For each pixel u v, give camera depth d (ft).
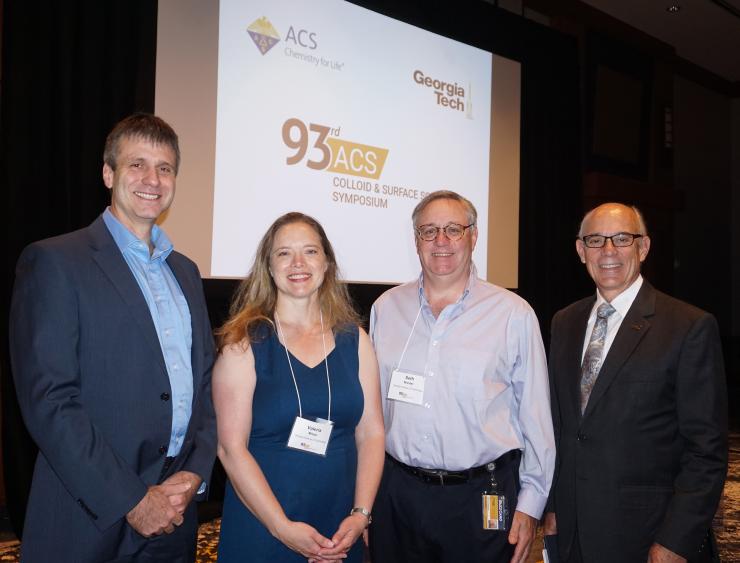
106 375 5.10
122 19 10.69
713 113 29.37
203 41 11.30
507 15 17.08
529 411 6.33
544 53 18.40
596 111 21.27
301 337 5.90
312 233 5.96
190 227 11.07
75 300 5.05
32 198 10.00
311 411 5.61
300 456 5.55
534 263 18.21
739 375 29.32
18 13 9.81
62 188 10.21
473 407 6.26
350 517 5.52
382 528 6.52
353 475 5.81
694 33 23.50
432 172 15.02
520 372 6.47
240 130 11.72
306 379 5.67
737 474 15.30
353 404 5.80
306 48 12.71
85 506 4.84
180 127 11.01
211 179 11.34
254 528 5.49
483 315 6.58
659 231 24.53
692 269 27.96
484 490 6.20
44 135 10.12
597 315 6.43
